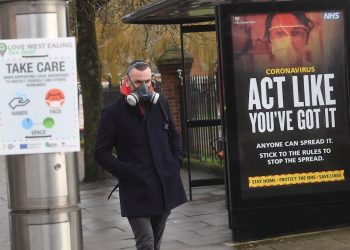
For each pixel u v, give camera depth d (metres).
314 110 6.50
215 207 8.62
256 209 6.46
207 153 12.43
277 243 6.37
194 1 7.63
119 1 12.58
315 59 6.47
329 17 6.48
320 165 6.54
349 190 6.62
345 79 6.54
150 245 4.63
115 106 4.69
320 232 6.61
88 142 12.05
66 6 3.64
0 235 7.72
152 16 8.88
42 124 3.55
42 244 3.59
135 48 20.25
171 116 4.87
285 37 6.40
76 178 3.71
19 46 3.52
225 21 6.30
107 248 6.73
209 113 11.15
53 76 3.54
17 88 3.53
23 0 3.53
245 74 6.36
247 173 6.41
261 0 6.35
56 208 3.60
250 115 6.38
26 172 3.57
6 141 3.53
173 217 8.09
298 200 6.53
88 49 11.99
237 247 6.33
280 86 6.42
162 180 4.63
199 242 6.66
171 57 13.65
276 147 6.44
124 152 4.68
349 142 6.59
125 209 4.65
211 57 20.16
